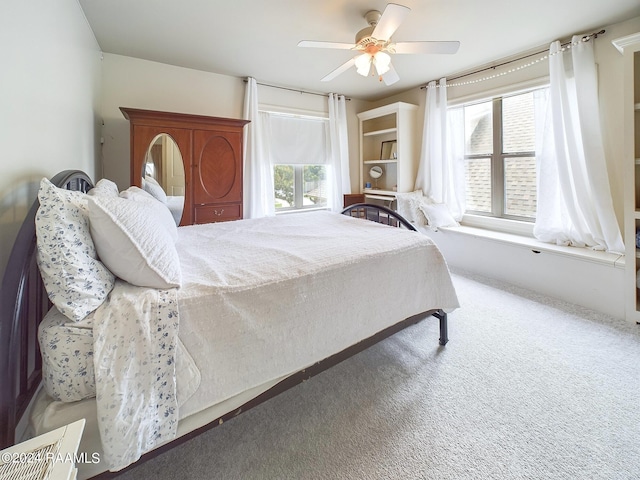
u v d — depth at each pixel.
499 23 2.41
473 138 3.71
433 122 3.86
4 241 0.99
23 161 1.15
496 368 1.80
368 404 1.54
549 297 2.79
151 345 0.93
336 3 2.07
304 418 1.46
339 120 4.43
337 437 1.35
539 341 2.07
